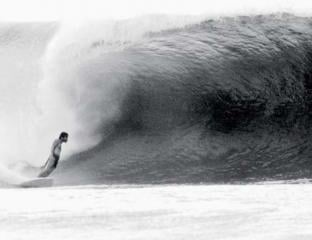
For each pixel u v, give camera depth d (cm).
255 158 5116
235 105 5953
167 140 5462
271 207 2208
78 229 1664
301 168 4775
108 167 4916
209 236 1492
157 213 2047
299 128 5662
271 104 5959
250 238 1445
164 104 5950
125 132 5597
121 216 1969
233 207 2222
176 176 4625
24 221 1856
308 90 6056
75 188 3766
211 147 5344
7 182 4031
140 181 4441
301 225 1683
